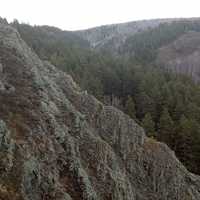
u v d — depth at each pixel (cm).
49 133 1238
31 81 1606
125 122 2255
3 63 1538
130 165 1864
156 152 2162
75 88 2670
